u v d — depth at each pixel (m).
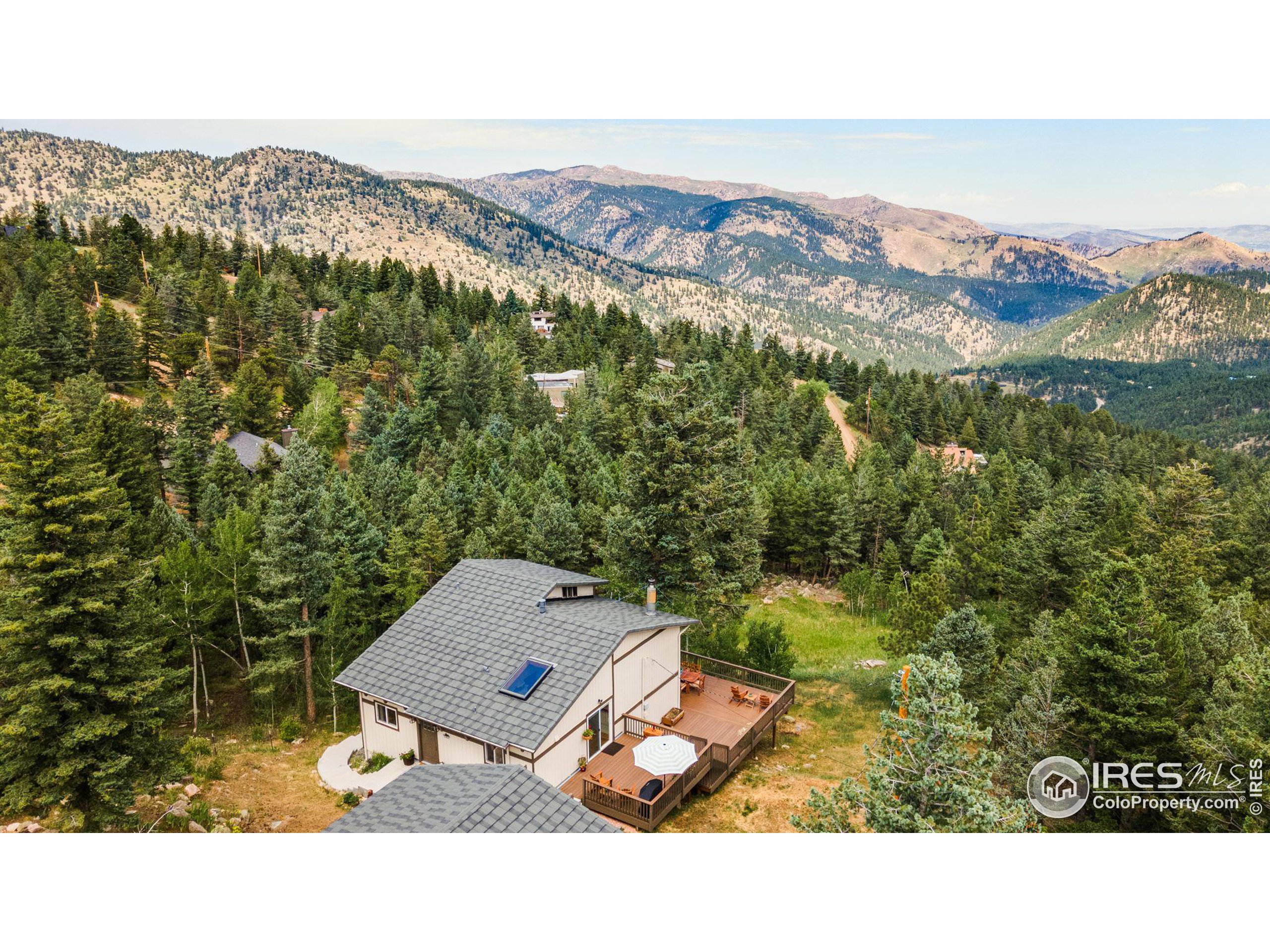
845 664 42.53
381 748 25.27
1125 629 21.62
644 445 35.31
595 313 167.88
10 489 19.48
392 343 107.88
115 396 76.38
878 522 67.19
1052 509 54.69
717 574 35.50
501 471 58.44
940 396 151.75
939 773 15.20
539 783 16.69
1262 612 33.81
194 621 29.81
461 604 27.47
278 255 152.50
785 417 111.31
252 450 67.19
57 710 19.42
